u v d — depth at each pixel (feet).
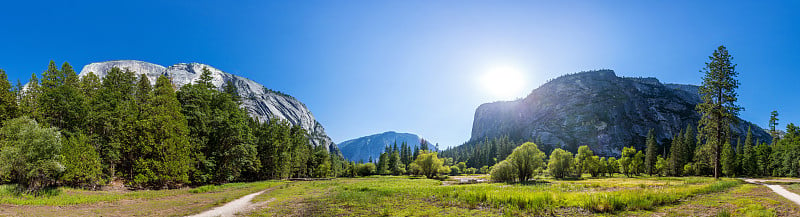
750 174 297.53
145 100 158.61
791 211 46.55
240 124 176.45
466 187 115.75
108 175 120.47
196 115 156.15
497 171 183.32
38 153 79.92
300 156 291.79
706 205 54.95
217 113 167.53
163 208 64.95
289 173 264.31
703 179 134.41
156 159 128.57
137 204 71.15
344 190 104.06
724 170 282.97
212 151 161.68
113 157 122.42
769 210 46.96
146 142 126.72
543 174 256.73
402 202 70.44
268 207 66.28
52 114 120.06
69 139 106.42
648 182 143.54
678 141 331.77
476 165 553.64
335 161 442.09
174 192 103.65
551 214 52.31
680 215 47.55
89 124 126.41
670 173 319.88
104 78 157.48
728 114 128.26
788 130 241.96
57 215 52.29
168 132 129.80
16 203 62.03
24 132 79.66
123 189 114.83
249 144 187.11
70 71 145.48
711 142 134.21
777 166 266.57
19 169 76.89
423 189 99.04
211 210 62.39
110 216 53.83
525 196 66.23
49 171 83.61
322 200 76.74
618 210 53.88
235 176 185.37
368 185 141.38
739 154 319.47
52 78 133.90
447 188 101.86
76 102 124.88
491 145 587.68
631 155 358.64
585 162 274.77
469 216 52.37
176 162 127.95
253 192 107.65
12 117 114.93
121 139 127.44
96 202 71.41
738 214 45.68
